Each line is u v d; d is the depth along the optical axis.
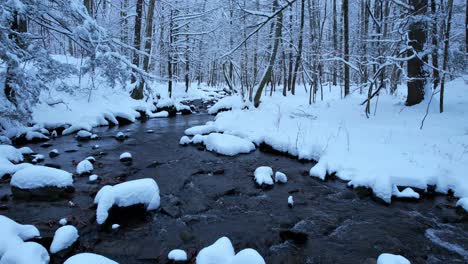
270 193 7.27
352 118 13.05
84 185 7.09
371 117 12.66
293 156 9.90
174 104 20.03
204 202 6.68
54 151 9.55
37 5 6.80
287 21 25.75
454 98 12.91
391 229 5.70
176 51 26.33
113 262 3.83
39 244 4.17
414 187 7.11
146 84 7.84
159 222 5.67
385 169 7.62
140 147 11.14
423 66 12.34
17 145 10.47
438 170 7.45
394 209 6.51
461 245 5.21
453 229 5.73
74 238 4.68
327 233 5.55
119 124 15.47
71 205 6.04
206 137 11.54
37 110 12.81
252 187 7.60
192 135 12.99
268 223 5.85
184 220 5.81
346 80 18.36
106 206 5.41
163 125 15.73
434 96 13.55
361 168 8.04
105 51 6.90
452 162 7.86
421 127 10.44
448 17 11.85
